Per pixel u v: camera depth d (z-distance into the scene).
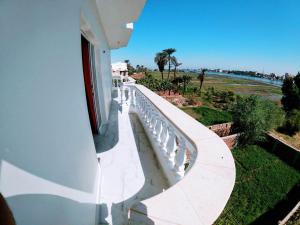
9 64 0.64
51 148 0.94
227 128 17.39
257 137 15.53
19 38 0.70
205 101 33.09
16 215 0.67
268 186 10.41
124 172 2.72
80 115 1.47
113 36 5.22
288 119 19.50
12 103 0.66
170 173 2.47
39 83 0.84
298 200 9.16
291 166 12.80
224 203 0.89
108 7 2.88
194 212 0.83
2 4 0.62
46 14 0.91
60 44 1.07
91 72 3.54
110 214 1.98
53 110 0.97
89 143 1.79
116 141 3.71
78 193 1.33
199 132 1.84
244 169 12.30
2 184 0.61
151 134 3.55
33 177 0.78
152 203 0.87
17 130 0.68
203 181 1.03
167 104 3.11
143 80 36.28
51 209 0.92
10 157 0.65
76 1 1.37
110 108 6.18
